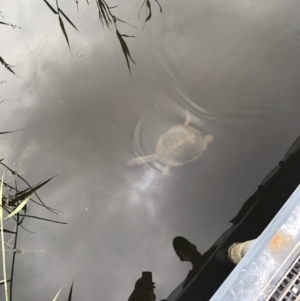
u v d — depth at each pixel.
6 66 1.74
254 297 0.96
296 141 1.58
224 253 1.43
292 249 0.98
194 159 1.69
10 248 1.53
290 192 1.47
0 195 1.10
